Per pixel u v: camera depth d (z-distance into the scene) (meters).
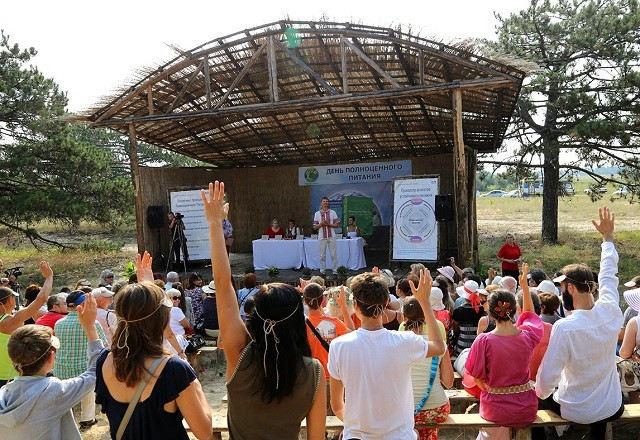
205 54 11.11
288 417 2.25
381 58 11.17
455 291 8.14
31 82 18.14
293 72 12.23
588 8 16.97
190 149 16.97
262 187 19.20
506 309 3.66
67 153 18.45
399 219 12.66
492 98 12.10
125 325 2.26
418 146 17.28
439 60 10.78
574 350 3.53
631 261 15.99
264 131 15.84
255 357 2.25
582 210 36.50
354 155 18.25
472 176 16.19
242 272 13.92
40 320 5.71
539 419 3.83
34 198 16.98
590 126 15.16
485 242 22.02
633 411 4.00
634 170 18.56
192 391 2.30
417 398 3.77
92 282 16.05
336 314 5.20
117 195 19.17
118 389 2.29
